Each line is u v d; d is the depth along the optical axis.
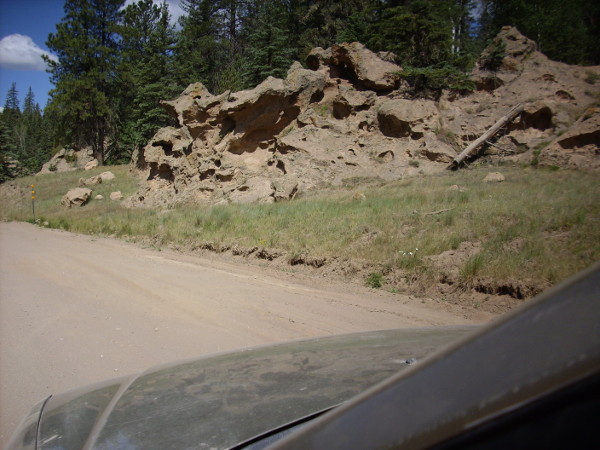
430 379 0.60
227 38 50.09
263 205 18.84
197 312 6.68
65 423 1.51
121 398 1.66
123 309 6.88
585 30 38.81
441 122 26.84
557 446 0.43
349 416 0.67
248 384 1.66
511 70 28.94
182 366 2.08
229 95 28.97
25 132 109.00
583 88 26.78
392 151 25.91
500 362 0.53
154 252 12.96
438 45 30.94
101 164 53.12
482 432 0.47
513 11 39.12
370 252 9.76
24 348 5.31
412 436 0.55
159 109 41.88
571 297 0.55
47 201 35.31
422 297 7.53
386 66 29.44
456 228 10.38
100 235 18.09
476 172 22.16
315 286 8.45
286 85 28.25
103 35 51.59
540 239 8.71
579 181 16.11
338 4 40.72
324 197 20.16
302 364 1.86
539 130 25.20
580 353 0.46
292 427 1.32
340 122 28.25
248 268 10.34
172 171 30.91
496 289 7.13
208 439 1.28
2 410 3.87
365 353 1.92
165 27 44.91
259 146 28.25
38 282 8.76
